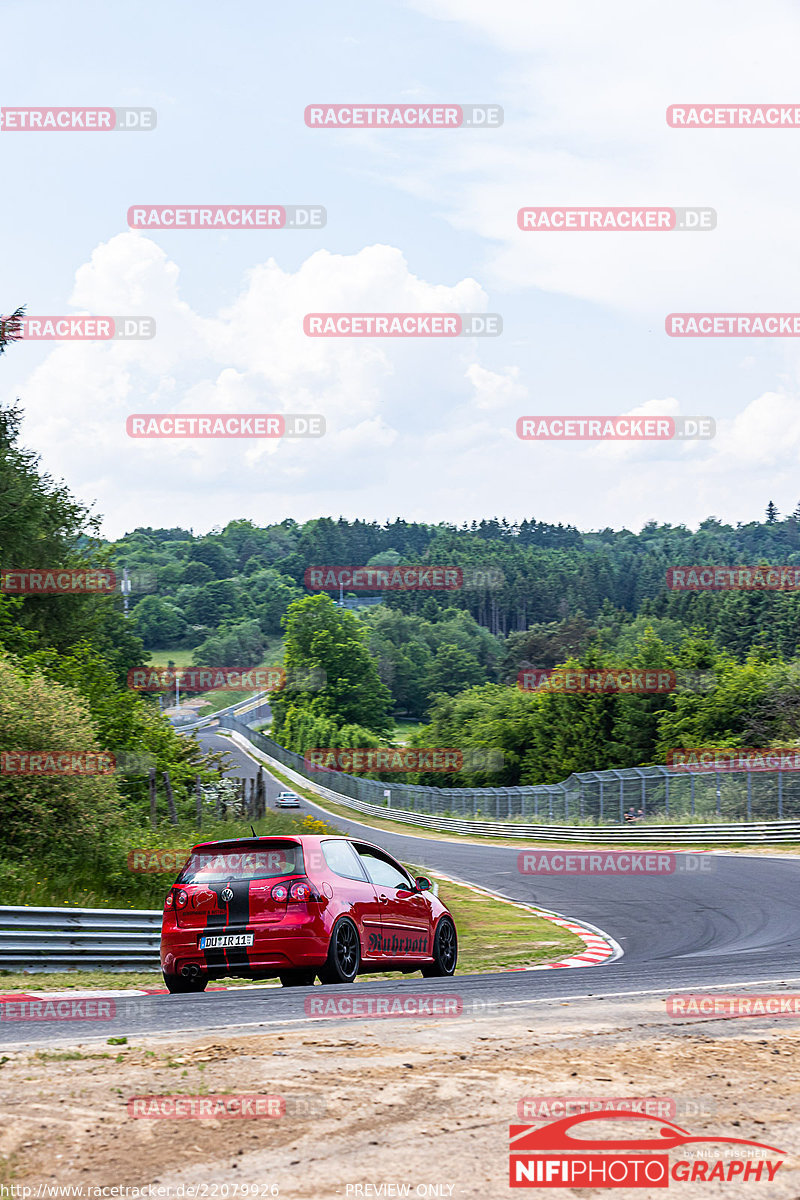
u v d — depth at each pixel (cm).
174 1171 413
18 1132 458
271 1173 411
